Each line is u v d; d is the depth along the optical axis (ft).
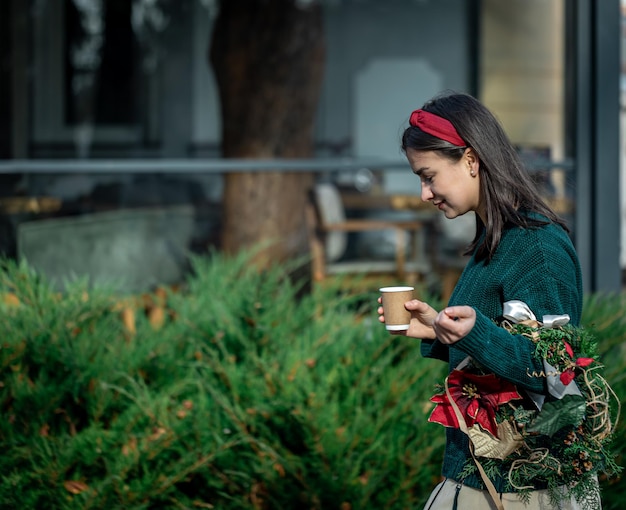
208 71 37.04
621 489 12.38
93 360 13.01
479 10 34.78
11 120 35.76
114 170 22.63
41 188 26.84
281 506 11.92
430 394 12.55
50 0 35.96
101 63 36.63
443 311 7.54
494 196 8.25
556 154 26.94
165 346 13.56
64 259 23.67
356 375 12.71
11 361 12.69
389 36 38.04
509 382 7.89
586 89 22.25
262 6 26.22
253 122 26.20
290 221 26.02
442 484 8.84
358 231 28.71
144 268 24.85
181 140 37.11
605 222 22.29
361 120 38.32
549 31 31.60
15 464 12.06
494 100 33.01
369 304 14.76
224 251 25.76
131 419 12.17
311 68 26.55
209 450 12.01
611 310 15.28
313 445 11.89
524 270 8.05
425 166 8.43
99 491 11.53
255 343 13.50
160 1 36.81
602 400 8.08
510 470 8.11
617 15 22.00
